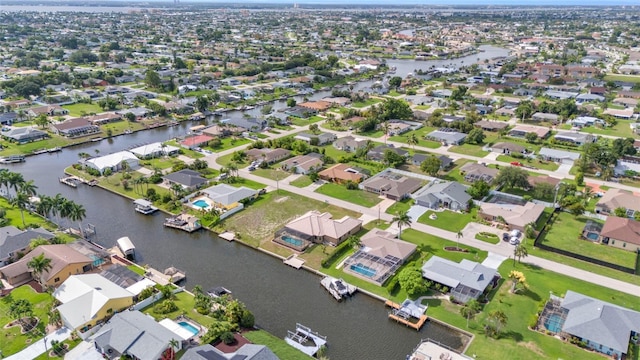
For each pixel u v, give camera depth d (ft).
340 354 273.54
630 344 271.69
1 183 469.16
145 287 321.73
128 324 272.31
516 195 483.92
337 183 521.24
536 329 286.66
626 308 297.53
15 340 277.23
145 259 376.27
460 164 578.25
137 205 463.01
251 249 390.63
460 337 284.41
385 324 299.99
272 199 480.64
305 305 319.27
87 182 525.75
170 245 398.42
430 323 297.94
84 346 272.10
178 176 512.63
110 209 466.29
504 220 415.23
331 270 354.54
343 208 458.91
